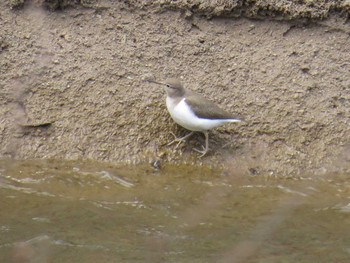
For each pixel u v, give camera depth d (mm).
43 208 12000
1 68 13727
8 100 13562
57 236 11203
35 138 13391
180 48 13992
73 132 13438
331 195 12797
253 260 10742
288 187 12945
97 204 12203
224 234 11477
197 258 10742
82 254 10766
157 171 13086
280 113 13609
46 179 12781
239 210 12258
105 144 13352
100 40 14016
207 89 13711
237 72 13875
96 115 13516
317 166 13297
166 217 11930
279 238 11398
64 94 13625
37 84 13656
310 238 11430
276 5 14055
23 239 11094
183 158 13273
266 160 13297
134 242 11156
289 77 13891
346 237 11500
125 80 13711
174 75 13805
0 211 11844
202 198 12547
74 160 13203
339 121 13625
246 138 13461
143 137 13391
